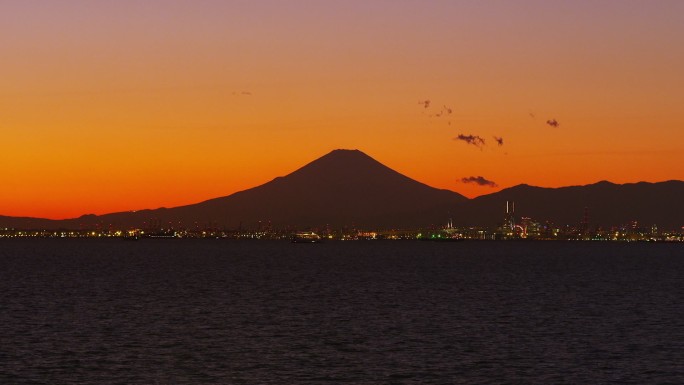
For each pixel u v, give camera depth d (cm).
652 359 7688
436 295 14200
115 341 8538
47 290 14838
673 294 14688
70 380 6712
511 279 19050
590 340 8769
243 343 8456
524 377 6912
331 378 6831
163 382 6656
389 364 7406
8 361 7425
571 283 17688
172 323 9975
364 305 12312
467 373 7056
